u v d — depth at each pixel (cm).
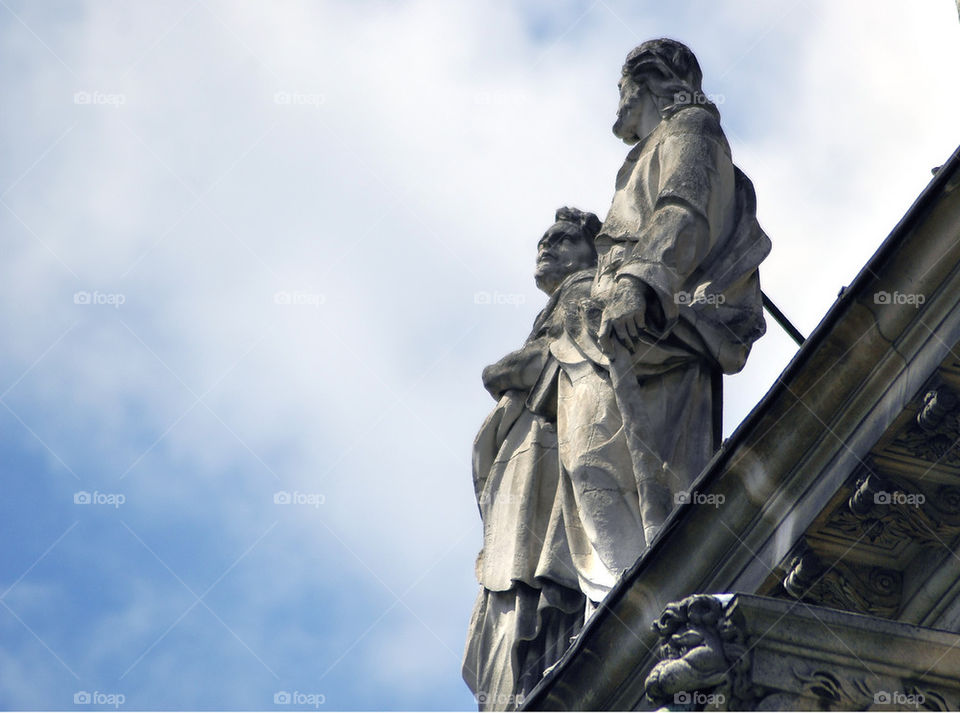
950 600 2283
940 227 2266
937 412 2248
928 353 2273
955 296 2272
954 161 2231
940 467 2292
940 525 2298
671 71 3344
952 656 2052
